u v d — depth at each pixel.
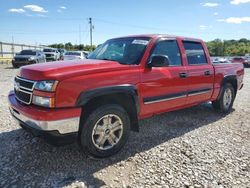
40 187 2.96
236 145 4.34
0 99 7.26
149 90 4.12
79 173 3.28
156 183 3.10
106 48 4.87
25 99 3.47
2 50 31.05
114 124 3.74
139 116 4.14
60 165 3.45
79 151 3.88
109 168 3.43
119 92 3.65
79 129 3.42
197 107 6.98
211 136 4.74
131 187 3.01
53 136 3.23
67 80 3.23
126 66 3.87
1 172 3.23
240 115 6.32
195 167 3.52
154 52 4.33
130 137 4.57
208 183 3.13
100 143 3.62
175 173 3.34
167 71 4.44
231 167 3.55
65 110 3.22
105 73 3.57
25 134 4.48
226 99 6.33
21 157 3.64
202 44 5.56
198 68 5.18
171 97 4.58
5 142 4.13
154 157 3.79
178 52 4.86
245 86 12.16
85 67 3.54
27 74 3.50
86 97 3.33
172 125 5.34
